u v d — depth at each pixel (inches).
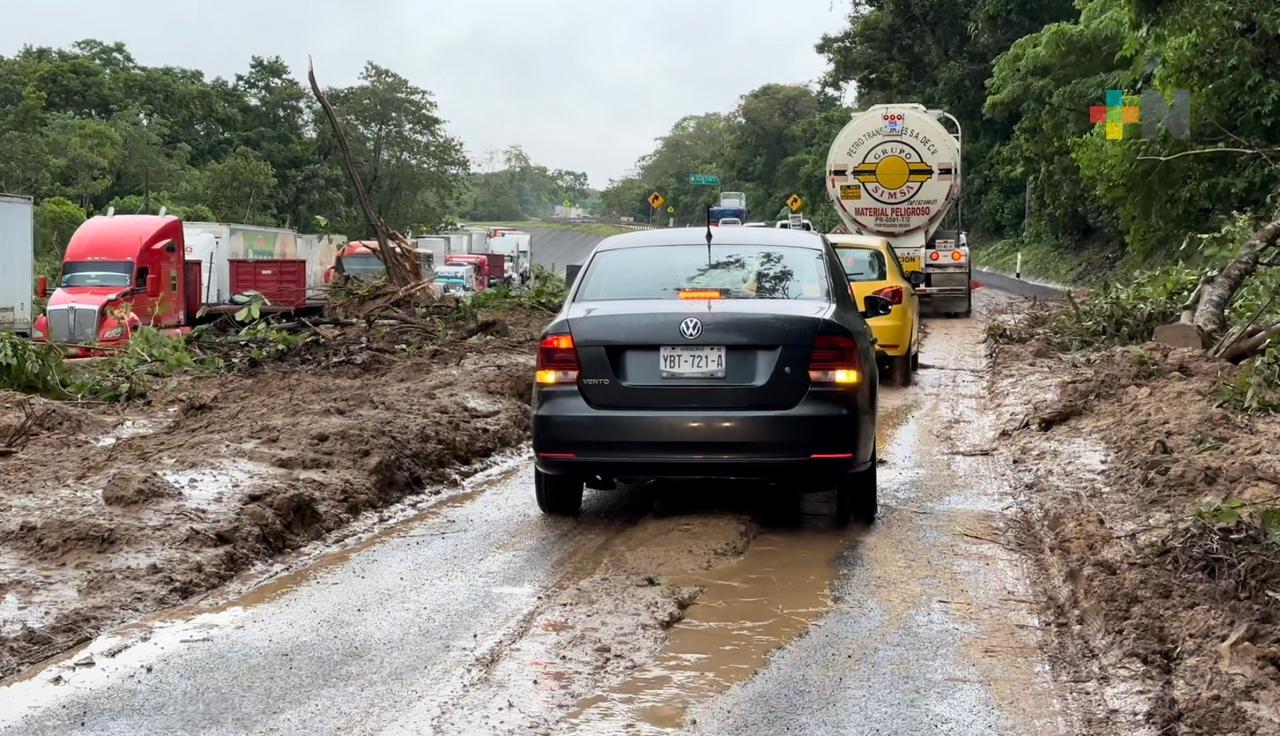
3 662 200.4
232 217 3034.0
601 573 254.2
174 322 1177.4
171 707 182.2
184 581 242.8
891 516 307.0
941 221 973.8
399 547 279.7
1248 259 579.8
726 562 264.1
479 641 212.2
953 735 172.9
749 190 4584.2
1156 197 989.8
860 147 964.0
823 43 2586.1
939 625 221.8
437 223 3937.0
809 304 288.0
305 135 3816.4
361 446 346.0
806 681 193.6
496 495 339.0
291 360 600.7
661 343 275.6
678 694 188.2
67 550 253.6
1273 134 948.6
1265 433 360.8
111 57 4094.5
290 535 283.1
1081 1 1433.3
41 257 2143.2
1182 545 242.8
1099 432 397.1
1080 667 200.2
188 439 368.8
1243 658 190.2
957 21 2409.0
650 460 275.0
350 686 190.9
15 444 375.6
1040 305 835.4
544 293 887.1
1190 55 900.0
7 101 3147.1
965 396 530.0
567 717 179.0
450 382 493.4
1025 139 1583.4
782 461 272.7
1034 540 282.8
